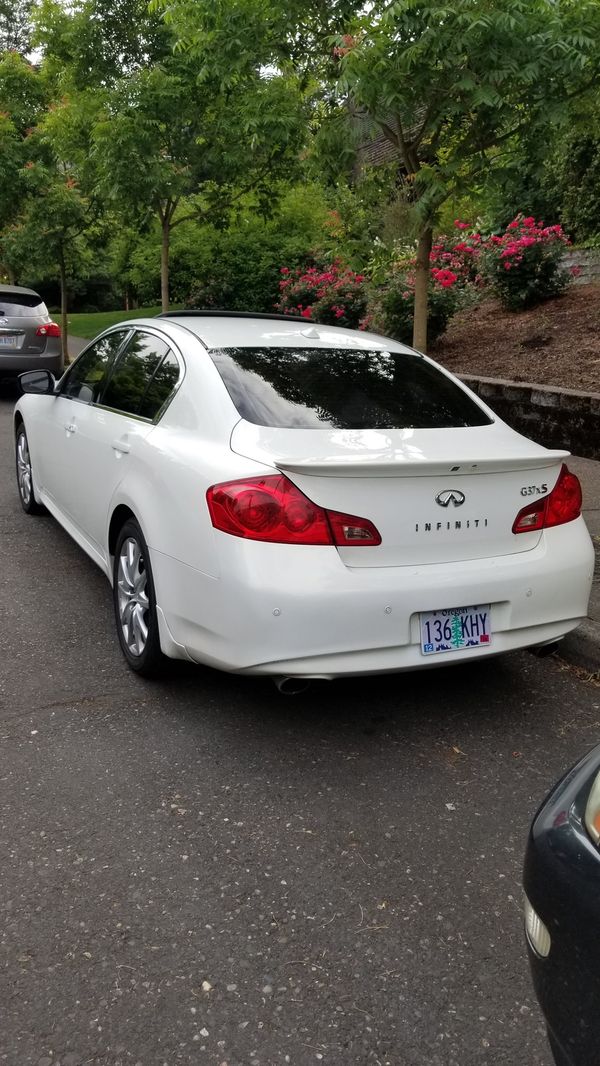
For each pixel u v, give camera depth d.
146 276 18.31
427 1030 2.12
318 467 3.08
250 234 17.73
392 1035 2.11
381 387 3.92
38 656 4.23
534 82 5.10
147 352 4.47
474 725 3.65
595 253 12.05
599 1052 1.40
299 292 14.74
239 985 2.25
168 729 3.54
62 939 2.39
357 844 2.84
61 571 5.52
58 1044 2.05
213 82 8.65
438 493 3.28
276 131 6.25
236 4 5.89
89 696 3.82
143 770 3.23
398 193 6.23
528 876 1.64
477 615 3.39
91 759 3.30
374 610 3.15
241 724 3.60
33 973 2.27
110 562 4.36
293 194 17.58
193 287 18.19
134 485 3.87
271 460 3.21
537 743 3.51
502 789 3.17
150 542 3.62
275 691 3.91
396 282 11.06
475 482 3.36
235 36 6.00
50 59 12.45
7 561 5.70
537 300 11.90
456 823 2.96
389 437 3.50
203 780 3.18
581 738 3.56
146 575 3.75
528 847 1.68
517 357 9.95
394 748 3.45
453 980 2.28
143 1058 2.02
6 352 12.98
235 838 2.85
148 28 11.35
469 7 4.71
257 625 3.10
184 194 12.09
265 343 4.09
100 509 4.44
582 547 3.63
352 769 3.28
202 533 3.28
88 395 5.07
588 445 7.87
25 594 5.10
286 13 5.89
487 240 12.62
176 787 3.13
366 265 6.84
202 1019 2.14
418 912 2.54
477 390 9.16
